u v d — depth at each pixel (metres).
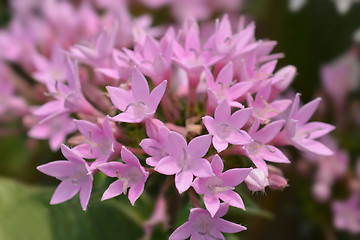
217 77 0.21
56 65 0.27
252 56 0.22
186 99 0.24
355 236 0.28
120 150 0.21
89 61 0.23
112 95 0.21
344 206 0.28
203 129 0.22
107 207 0.25
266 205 0.28
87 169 0.20
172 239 0.20
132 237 0.24
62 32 0.28
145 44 0.22
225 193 0.20
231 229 0.20
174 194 0.22
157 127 0.20
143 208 0.25
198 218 0.20
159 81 0.22
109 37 0.23
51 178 0.28
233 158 0.22
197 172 0.20
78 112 0.22
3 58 0.28
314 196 0.28
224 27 0.22
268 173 0.21
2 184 0.25
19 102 0.28
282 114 0.27
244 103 0.22
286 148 0.28
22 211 0.24
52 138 0.27
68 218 0.24
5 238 0.24
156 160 0.20
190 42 0.22
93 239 0.24
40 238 0.24
